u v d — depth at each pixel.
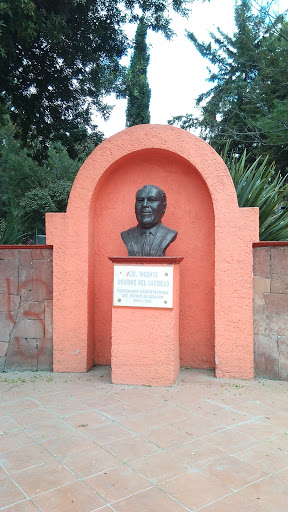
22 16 6.18
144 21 8.54
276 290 5.07
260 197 6.08
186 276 5.71
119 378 4.98
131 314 4.95
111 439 3.41
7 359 5.66
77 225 5.55
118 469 2.91
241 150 16.80
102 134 10.28
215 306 5.20
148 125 5.44
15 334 5.66
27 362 5.65
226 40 21.06
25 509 2.45
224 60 21.30
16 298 5.67
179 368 5.52
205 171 5.25
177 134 5.36
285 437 3.45
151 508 2.46
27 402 4.34
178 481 2.75
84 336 5.54
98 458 3.08
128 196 5.89
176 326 5.10
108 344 5.88
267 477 2.80
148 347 4.91
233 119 16.69
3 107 9.55
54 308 5.55
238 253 5.13
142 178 5.88
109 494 2.60
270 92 15.29
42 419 3.87
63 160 30.48
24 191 29.69
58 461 3.03
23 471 2.89
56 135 9.84
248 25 19.44
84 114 9.78
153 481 2.75
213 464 2.97
